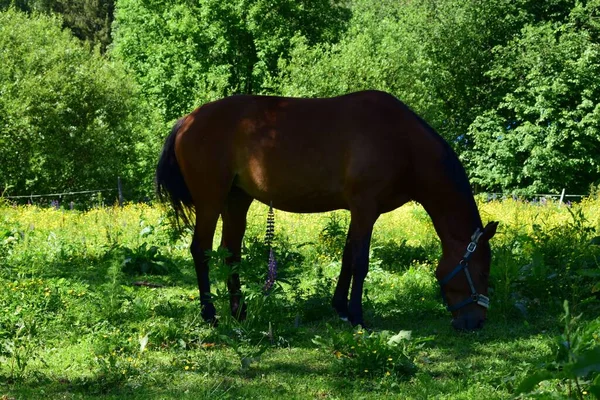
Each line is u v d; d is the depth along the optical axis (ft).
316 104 21.52
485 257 20.75
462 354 18.83
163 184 22.88
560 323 20.92
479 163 96.07
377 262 29.60
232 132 21.72
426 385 15.88
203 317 21.70
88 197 79.87
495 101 100.94
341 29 113.29
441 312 23.11
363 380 16.38
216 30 104.53
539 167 90.02
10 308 21.97
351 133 20.71
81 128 78.69
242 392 15.89
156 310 23.15
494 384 15.76
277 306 22.30
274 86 92.89
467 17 103.04
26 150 75.82
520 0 101.60
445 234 21.04
